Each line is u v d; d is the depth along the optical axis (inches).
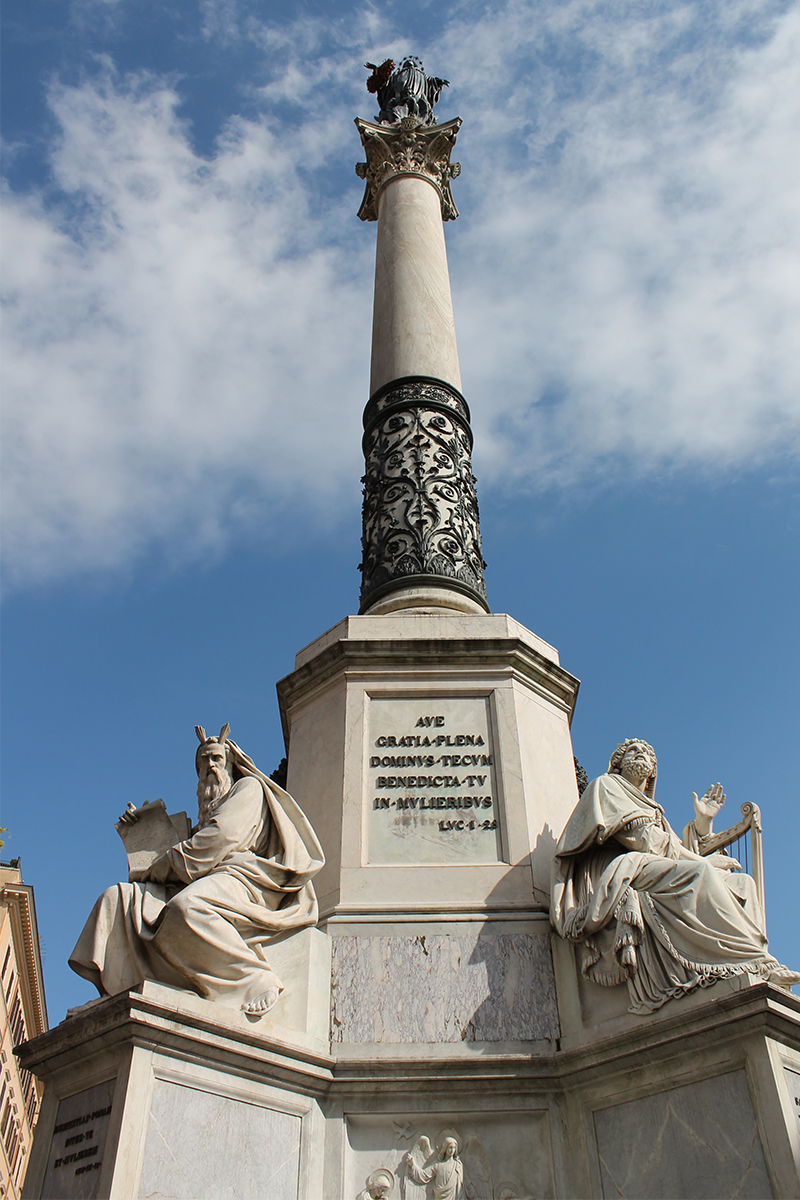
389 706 308.2
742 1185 190.7
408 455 396.2
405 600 349.7
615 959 230.2
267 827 257.6
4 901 1107.9
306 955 244.7
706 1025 206.2
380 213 509.4
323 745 307.6
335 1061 228.5
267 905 245.9
